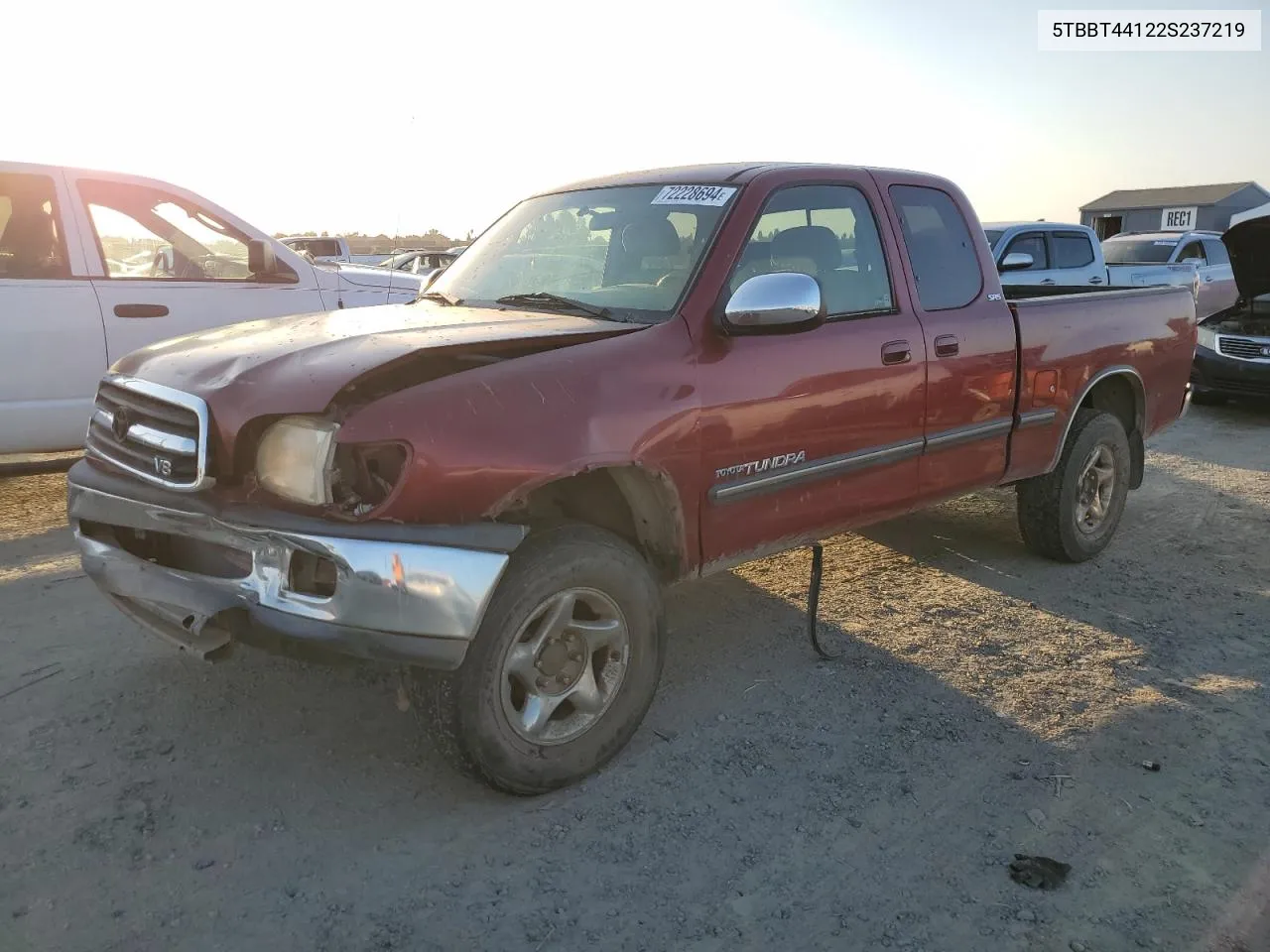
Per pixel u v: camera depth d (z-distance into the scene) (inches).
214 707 137.3
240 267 260.4
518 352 116.6
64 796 114.9
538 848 108.7
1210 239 627.8
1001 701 145.0
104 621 165.2
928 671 155.0
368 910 98.1
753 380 132.6
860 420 149.3
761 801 118.3
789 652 161.9
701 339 129.0
